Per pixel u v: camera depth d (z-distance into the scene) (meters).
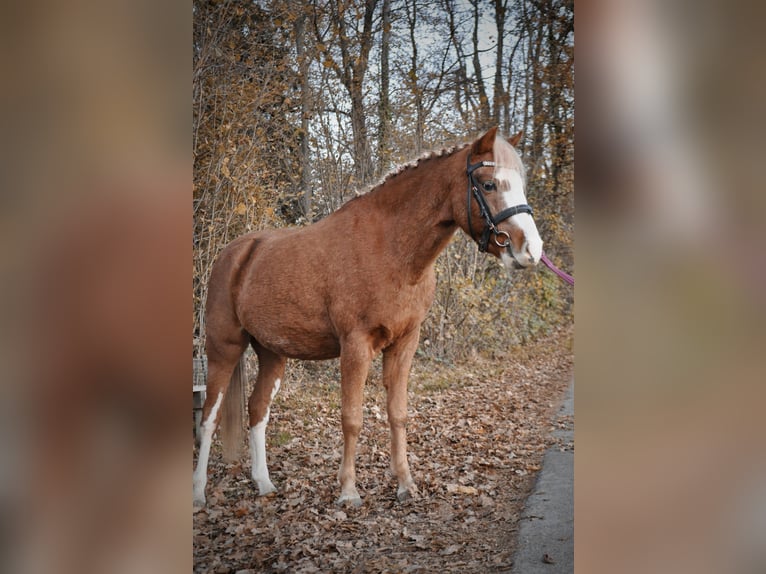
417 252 2.56
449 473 2.99
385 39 4.65
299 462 3.11
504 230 2.36
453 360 4.98
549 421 3.78
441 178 2.51
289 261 2.76
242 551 2.34
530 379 4.82
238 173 3.98
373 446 3.36
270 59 4.23
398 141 4.67
